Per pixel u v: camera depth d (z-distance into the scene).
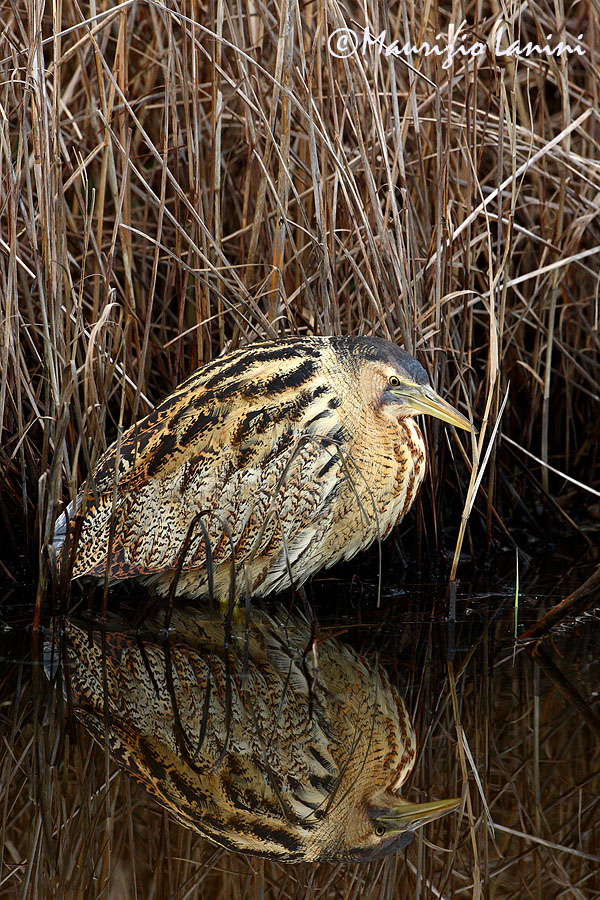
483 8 10.88
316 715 6.49
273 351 7.90
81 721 6.43
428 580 8.65
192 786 5.88
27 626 7.61
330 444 7.65
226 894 4.99
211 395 7.77
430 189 9.60
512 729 6.19
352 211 8.46
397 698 6.58
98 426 7.98
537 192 10.77
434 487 8.73
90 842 5.39
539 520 9.81
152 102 10.81
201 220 8.42
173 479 7.69
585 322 10.42
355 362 7.74
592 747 6.00
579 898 4.88
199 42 8.46
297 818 5.63
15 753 6.12
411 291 8.49
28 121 8.80
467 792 5.67
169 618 7.46
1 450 8.41
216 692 6.75
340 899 4.95
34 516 8.45
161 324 10.11
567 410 10.38
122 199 8.04
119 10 8.09
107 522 7.78
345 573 8.87
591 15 9.88
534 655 7.10
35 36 7.58
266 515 7.63
